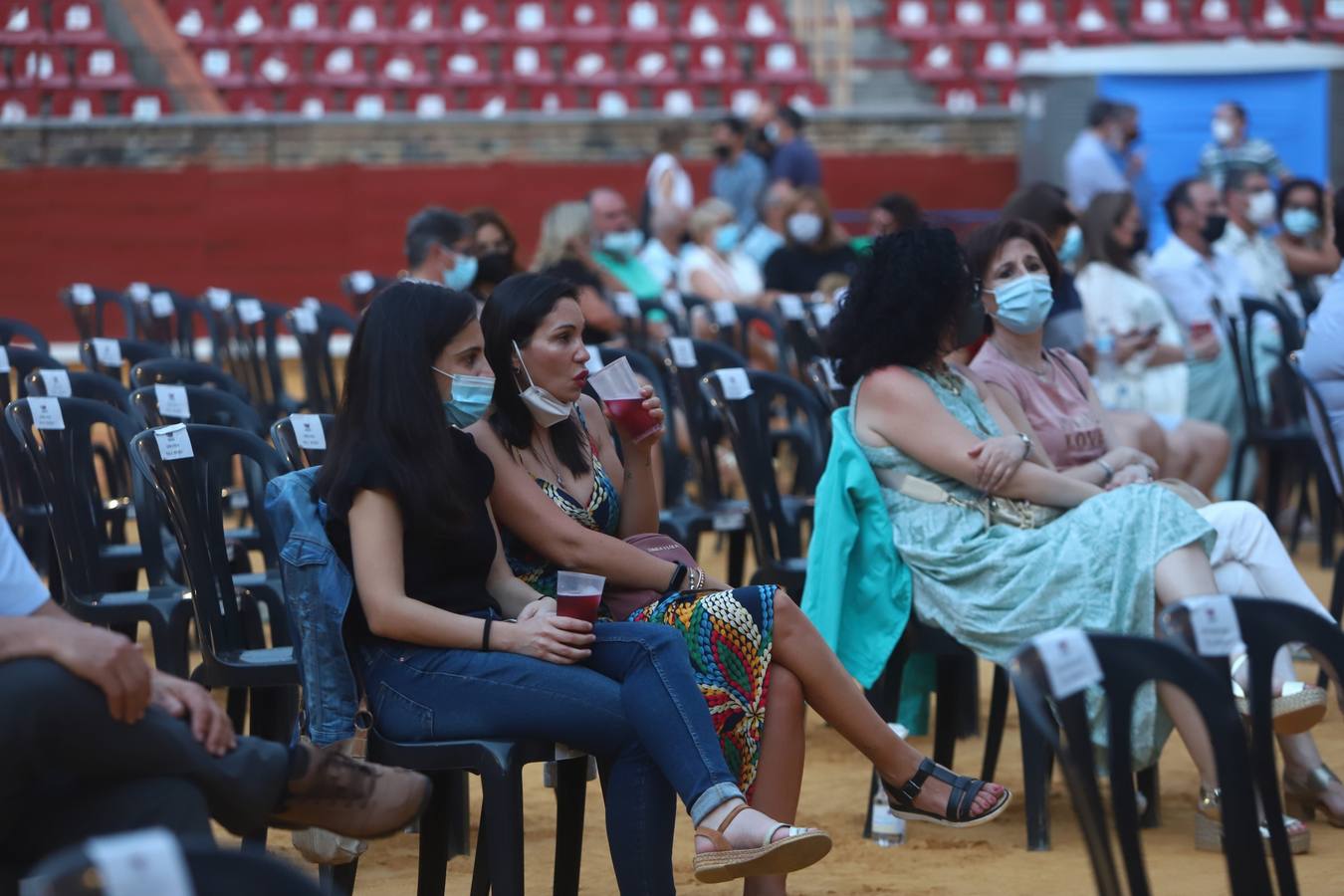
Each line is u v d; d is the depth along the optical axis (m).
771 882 3.89
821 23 19.88
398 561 3.85
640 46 19.16
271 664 4.25
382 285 11.02
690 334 10.21
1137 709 4.56
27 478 6.72
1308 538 10.05
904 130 18.47
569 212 9.62
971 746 6.01
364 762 3.43
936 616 4.84
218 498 4.42
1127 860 2.63
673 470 7.50
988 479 4.83
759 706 3.94
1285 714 4.34
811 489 8.67
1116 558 4.58
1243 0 20.27
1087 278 8.46
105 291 10.38
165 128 17.16
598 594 3.81
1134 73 17.06
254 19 18.72
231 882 1.94
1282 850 2.99
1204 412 9.61
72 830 2.92
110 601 4.95
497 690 3.76
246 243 17.20
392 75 18.62
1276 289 10.73
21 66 17.75
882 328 4.98
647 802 3.73
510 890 3.71
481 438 4.21
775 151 15.91
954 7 20.12
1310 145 17.12
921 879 4.55
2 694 2.82
